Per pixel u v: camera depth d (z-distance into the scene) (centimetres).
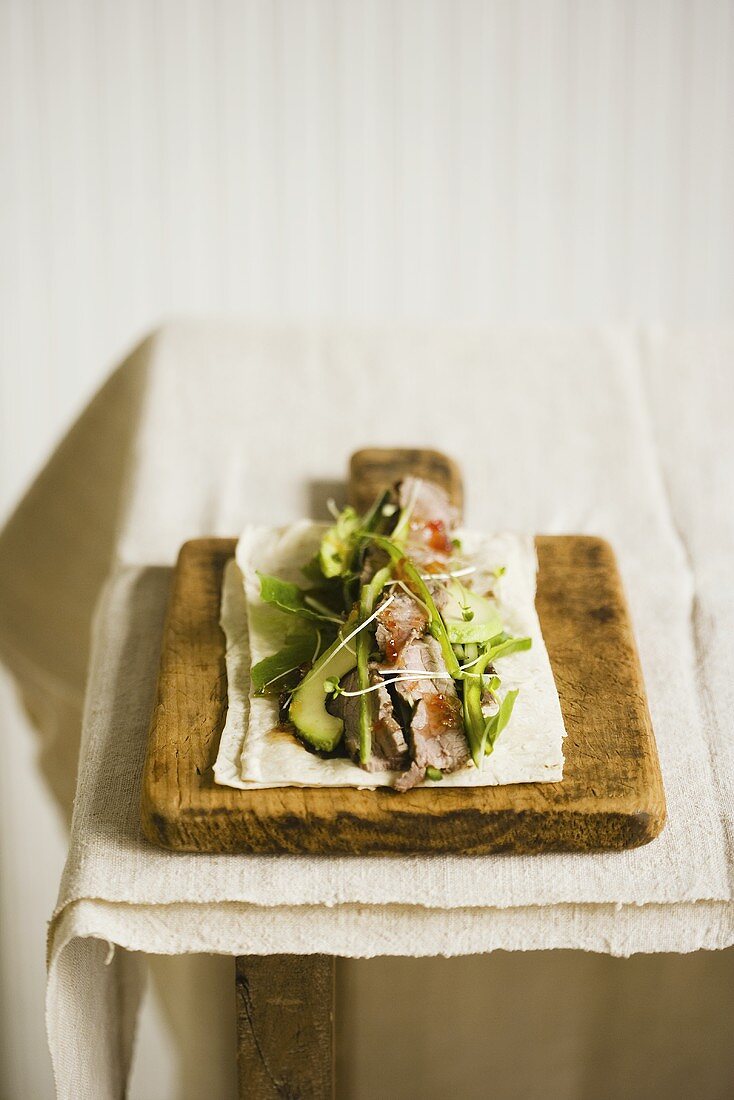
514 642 120
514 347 161
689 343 161
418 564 123
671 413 155
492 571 127
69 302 235
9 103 219
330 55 215
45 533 161
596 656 124
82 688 158
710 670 129
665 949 115
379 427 153
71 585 159
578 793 113
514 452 151
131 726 122
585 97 220
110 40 215
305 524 133
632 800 113
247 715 117
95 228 229
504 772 113
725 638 132
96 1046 121
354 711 114
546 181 227
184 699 120
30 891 246
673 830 116
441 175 225
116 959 124
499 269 234
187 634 125
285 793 112
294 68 216
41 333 237
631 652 124
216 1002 132
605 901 113
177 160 224
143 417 154
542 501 147
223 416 154
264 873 113
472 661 118
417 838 112
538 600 129
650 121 222
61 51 215
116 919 113
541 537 135
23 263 232
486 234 231
